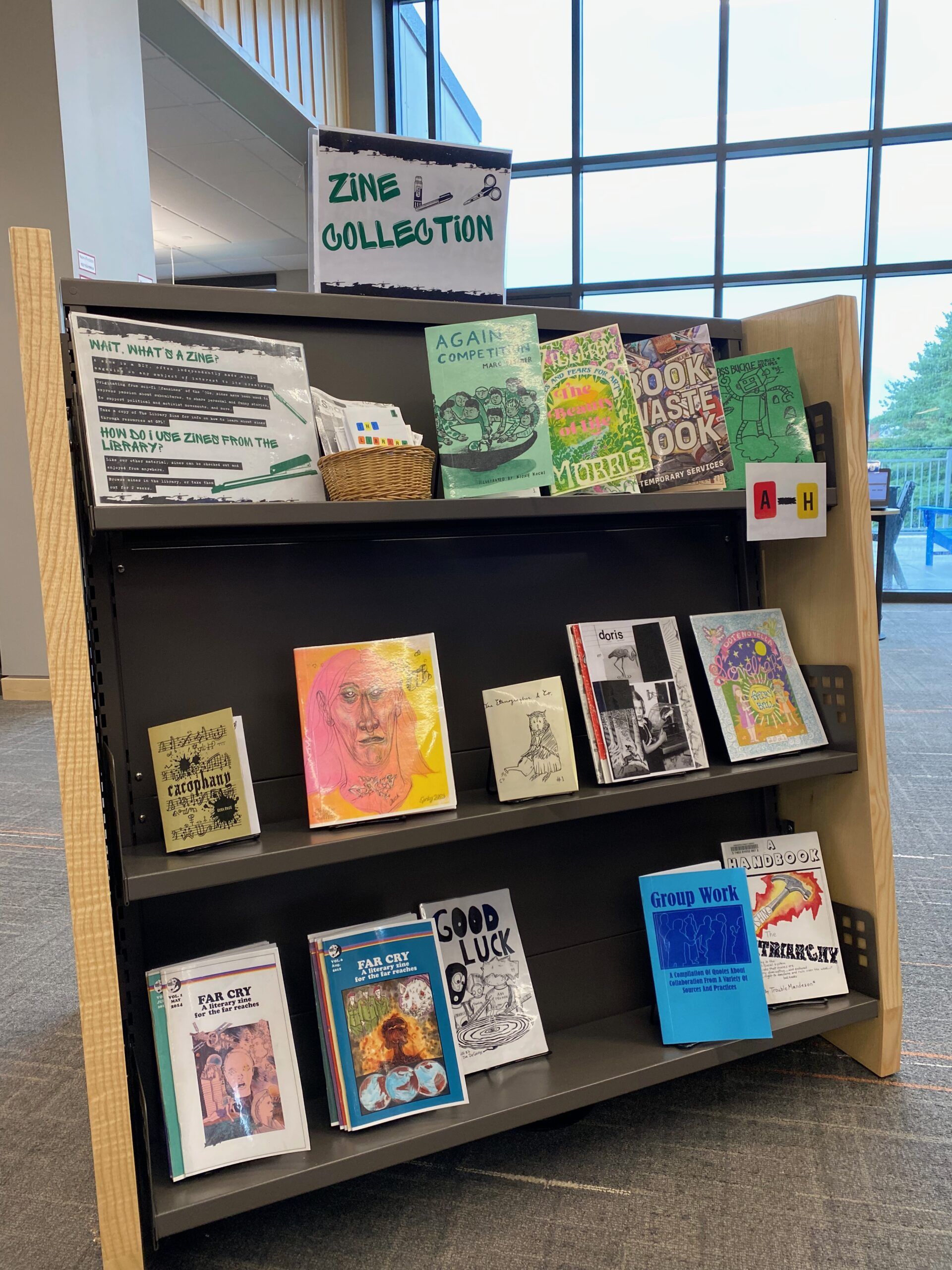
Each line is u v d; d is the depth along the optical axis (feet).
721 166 20.92
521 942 4.90
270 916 4.51
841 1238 3.79
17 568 14.02
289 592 4.46
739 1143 4.42
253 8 15.87
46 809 9.48
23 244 3.08
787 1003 4.85
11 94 11.39
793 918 5.01
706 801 5.58
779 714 5.03
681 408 4.87
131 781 4.12
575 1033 4.80
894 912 4.92
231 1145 3.68
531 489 4.44
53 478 3.17
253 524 3.54
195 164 20.61
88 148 11.91
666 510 4.49
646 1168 4.26
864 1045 5.03
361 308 4.46
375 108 21.42
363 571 4.64
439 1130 3.88
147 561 4.15
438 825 3.97
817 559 5.16
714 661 4.99
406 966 4.23
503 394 4.31
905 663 15.83
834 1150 4.34
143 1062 4.21
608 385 4.61
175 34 14.29
